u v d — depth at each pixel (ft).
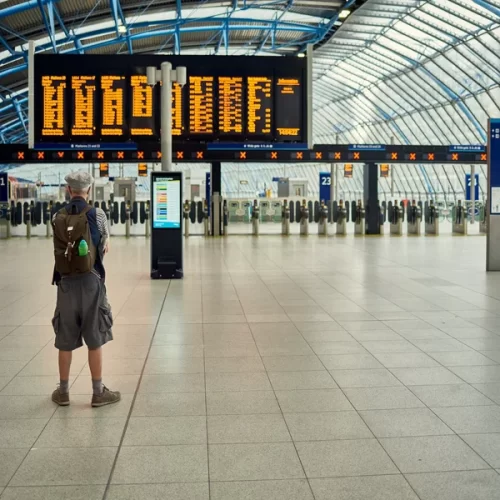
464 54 99.40
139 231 100.01
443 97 116.57
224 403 16.92
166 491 11.98
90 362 16.66
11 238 85.66
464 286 37.91
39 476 12.61
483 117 111.14
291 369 20.12
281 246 68.03
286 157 73.87
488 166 45.16
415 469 12.84
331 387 18.22
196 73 60.13
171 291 36.60
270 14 105.19
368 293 35.45
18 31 88.74
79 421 15.61
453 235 86.74
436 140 131.23
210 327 26.58
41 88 58.95
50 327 26.78
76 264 16.38
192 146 69.82
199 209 100.89
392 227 90.89
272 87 60.95
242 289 37.24
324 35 112.57
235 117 60.54
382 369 20.04
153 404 16.84
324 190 106.52
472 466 12.96
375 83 133.69
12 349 22.91
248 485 12.20
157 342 23.85
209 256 57.06
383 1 90.84
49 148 59.72
